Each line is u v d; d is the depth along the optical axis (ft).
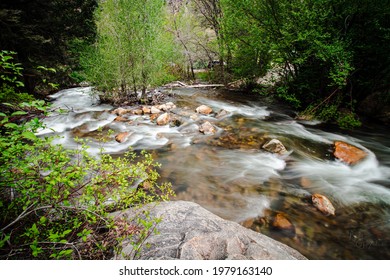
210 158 20.67
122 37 34.42
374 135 27.73
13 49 28.45
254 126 28.81
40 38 28.02
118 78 35.01
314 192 16.42
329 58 28.19
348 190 16.81
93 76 35.24
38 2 30.35
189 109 35.58
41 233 7.59
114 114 32.37
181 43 64.85
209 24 60.44
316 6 27.66
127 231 8.35
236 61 47.11
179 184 16.61
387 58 28.76
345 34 29.22
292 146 23.35
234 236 8.88
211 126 26.43
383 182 18.07
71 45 37.27
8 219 8.00
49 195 7.48
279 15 31.71
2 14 23.63
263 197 15.61
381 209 14.94
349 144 23.31
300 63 29.86
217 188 16.39
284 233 12.72
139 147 22.39
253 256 8.13
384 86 30.76
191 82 61.46
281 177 18.20
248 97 45.80
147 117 31.24
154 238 8.51
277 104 40.55
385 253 11.71
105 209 9.68
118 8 33.45
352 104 33.50
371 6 26.99
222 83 58.03
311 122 31.37
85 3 40.29
